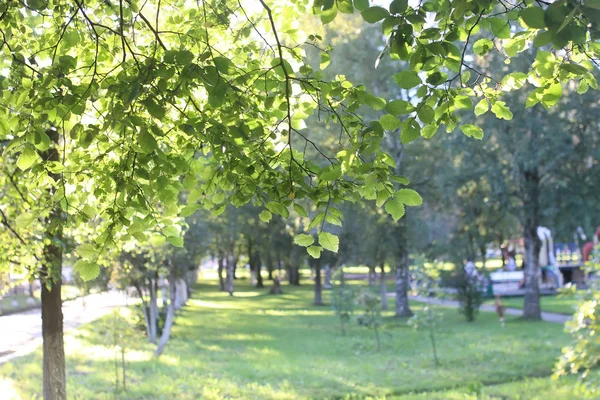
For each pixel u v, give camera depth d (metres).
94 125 3.50
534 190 25.67
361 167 3.40
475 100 12.90
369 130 3.43
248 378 14.81
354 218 26.56
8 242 7.55
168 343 21.84
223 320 30.69
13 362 16.56
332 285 24.95
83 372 15.27
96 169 3.91
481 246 35.41
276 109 4.11
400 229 28.16
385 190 3.42
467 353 17.97
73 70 3.68
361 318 20.53
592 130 23.45
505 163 25.06
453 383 14.09
